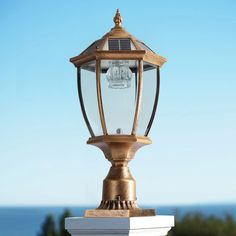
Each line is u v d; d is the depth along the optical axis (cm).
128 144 383
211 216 1553
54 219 1784
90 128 395
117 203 382
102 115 378
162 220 378
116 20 400
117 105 379
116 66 378
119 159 389
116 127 380
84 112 396
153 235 376
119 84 379
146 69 387
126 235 361
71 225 371
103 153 398
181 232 1540
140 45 391
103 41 387
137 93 378
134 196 388
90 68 386
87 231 369
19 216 15300
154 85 395
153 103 394
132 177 392
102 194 390
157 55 388
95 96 381
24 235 10106
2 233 10706
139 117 382
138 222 363
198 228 1530
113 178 387
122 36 389
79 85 397
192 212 1568
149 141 391
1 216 14875
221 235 1509
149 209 384
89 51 387
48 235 1766
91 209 378
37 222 13050
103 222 363
